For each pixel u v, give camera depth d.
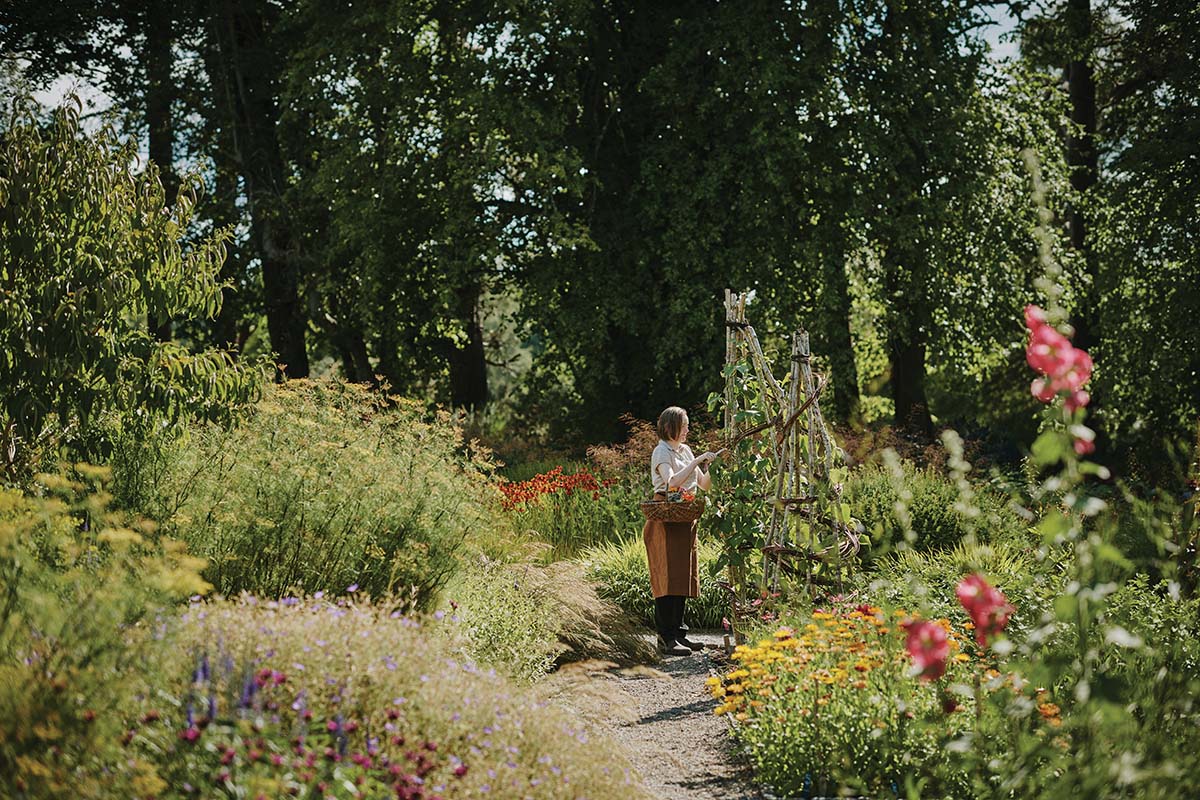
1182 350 20.09
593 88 18.97
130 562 4.16
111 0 20.62
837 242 17.80
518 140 17.69
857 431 15.63
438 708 4.09
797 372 7.80
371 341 20.52
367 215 17.91
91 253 6.45
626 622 8.09
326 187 18.58
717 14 17.78
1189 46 20.59
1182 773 3.64
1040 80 21.08
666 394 19.27
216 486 6.40
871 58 18.23
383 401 8.96
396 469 7.27
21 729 3.10
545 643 6.88
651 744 5.77
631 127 18.97
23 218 6.27
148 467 6.38
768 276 17.20
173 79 21.19
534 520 11.77
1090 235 22.06
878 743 4.80
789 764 4.93
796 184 17.80
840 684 5.19
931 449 15.25
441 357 22.20
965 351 19.44
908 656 5.32
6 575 3.86
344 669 4.07
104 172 6.59
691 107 18.05
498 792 3.79
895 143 17.53
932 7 18.50
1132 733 3.93
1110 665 4.99
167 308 6.80
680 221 17.17
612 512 11.91
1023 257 19.61
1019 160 19.39
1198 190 19.94
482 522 7.64
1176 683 4.36
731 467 7.91
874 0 18.30
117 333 6.73
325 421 7.82
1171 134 20.31
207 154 21.84
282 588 6.09
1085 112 23.17
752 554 8.23
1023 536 7.08
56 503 4.86
